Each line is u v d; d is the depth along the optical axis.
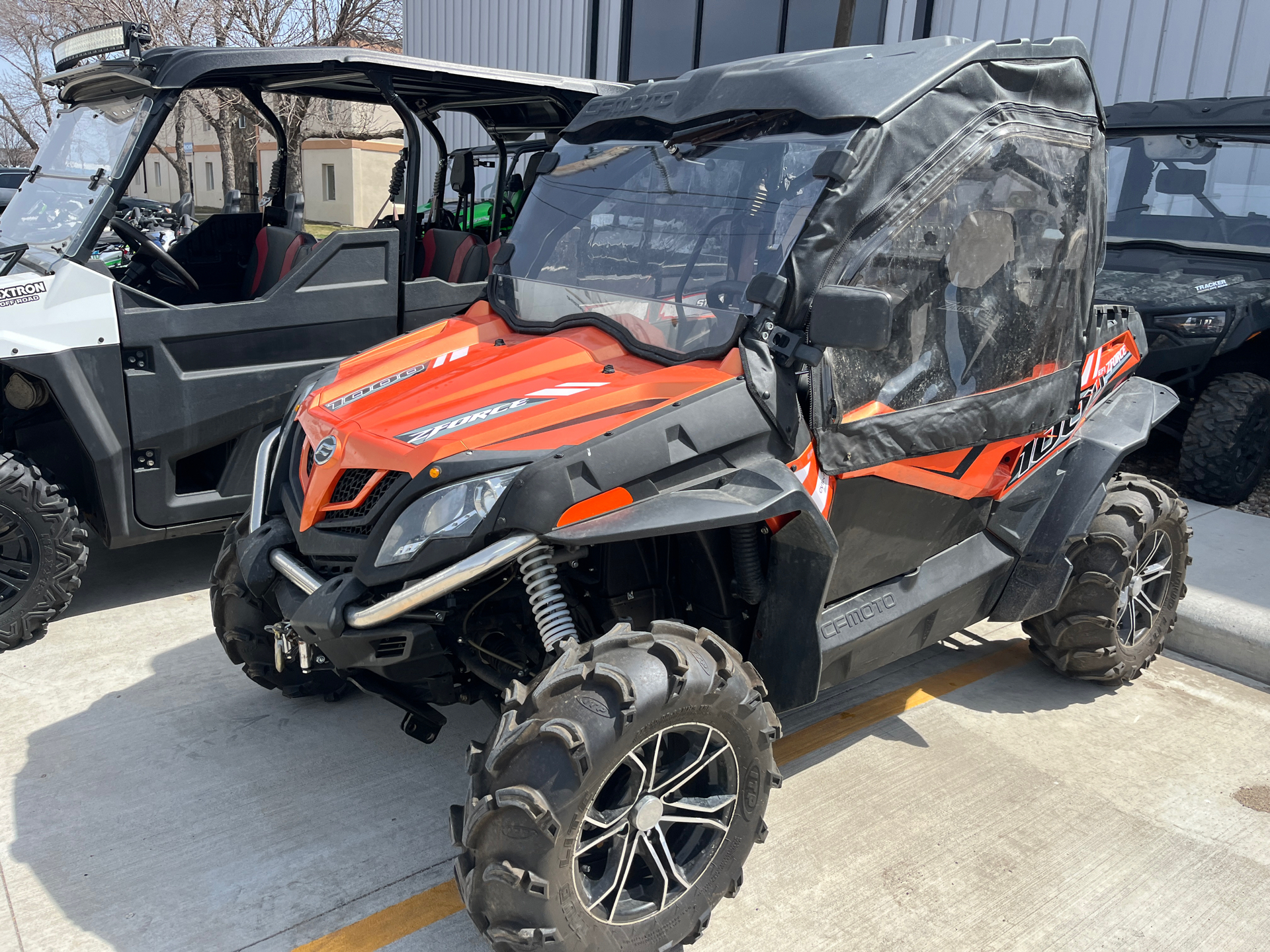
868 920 2.52
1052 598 3.39
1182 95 7.63
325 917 2.50
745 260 2.58
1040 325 3.08
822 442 2.51
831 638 2.73
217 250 5.32
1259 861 2.82
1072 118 3.02
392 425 2.50
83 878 2.61
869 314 2.24
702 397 2.35
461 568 2.13
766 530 2.61
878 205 2.54
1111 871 2.75
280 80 4.75
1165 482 6.05
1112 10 7.91
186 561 4.97
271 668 3.34
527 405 2.44
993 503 3.27
